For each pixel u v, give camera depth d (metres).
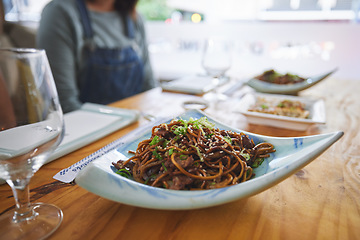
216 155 0.33
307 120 0.51
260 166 0.36
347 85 0.96
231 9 1.90
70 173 0.36
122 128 0.52
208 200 0.25
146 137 0.42
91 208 0.29
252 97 0.70
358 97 0.79
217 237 0.25
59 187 0.33
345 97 0.79
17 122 0.25
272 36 1.70
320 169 0.38
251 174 0.34
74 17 0.99
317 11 1.66
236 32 1.78
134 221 0.27
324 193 0.32
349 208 0.29
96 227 0.27
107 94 1.08
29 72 0.24
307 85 0.75
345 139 0.49
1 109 0.24
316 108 0.60
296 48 1.67
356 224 0.27
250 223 0.27
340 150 0.44
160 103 0.71
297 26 1.63
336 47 1.57
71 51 0.99
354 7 1.58
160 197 0.26
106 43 1.07
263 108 0.62
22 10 2.08
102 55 1.04
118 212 0.29
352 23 1.54
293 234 0.26
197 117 0.47
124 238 0.25
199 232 0.26
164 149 0.34
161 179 0.31
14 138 0.25
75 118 0.56
